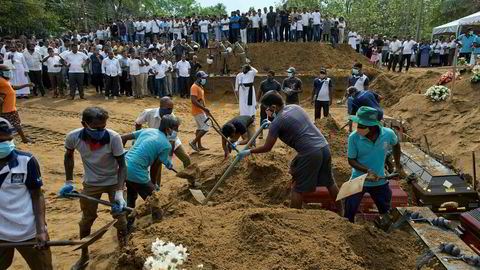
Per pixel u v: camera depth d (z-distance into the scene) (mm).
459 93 11258
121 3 38438
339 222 3672
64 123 11398
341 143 7691
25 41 16141
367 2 40656
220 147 10000
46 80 16203
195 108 9148
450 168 6605
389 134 4438
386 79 16766
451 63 23266
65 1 32438
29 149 9117
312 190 4781
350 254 3125
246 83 10477
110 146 4242
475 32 21766
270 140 4785
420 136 10352
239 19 20828
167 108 6531
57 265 4664
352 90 9258
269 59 20594
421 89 14930
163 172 8188
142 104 15125
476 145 8570
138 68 15789
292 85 10461
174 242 3279
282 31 21312
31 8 24219
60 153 9016
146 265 2654
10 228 3318
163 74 16500
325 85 11094
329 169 4891
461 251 3328
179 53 18484
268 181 5969
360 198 4617
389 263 3270
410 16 40375
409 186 5965
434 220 3881
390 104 16016
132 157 4926
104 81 15828
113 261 4523
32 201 3420
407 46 20438
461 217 4363
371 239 3504
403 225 4004
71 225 5699
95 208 4527
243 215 3613
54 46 15930
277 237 3250
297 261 2986
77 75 14680
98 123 4094
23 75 14320
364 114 4230
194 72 17422
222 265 2992
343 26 22781
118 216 4309
